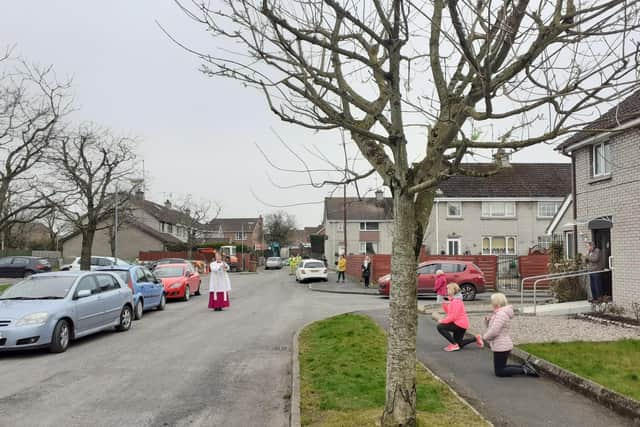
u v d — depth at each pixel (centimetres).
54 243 6731
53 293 1166
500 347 822
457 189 4403
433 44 547
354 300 2331
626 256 1411
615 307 1424
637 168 1366
